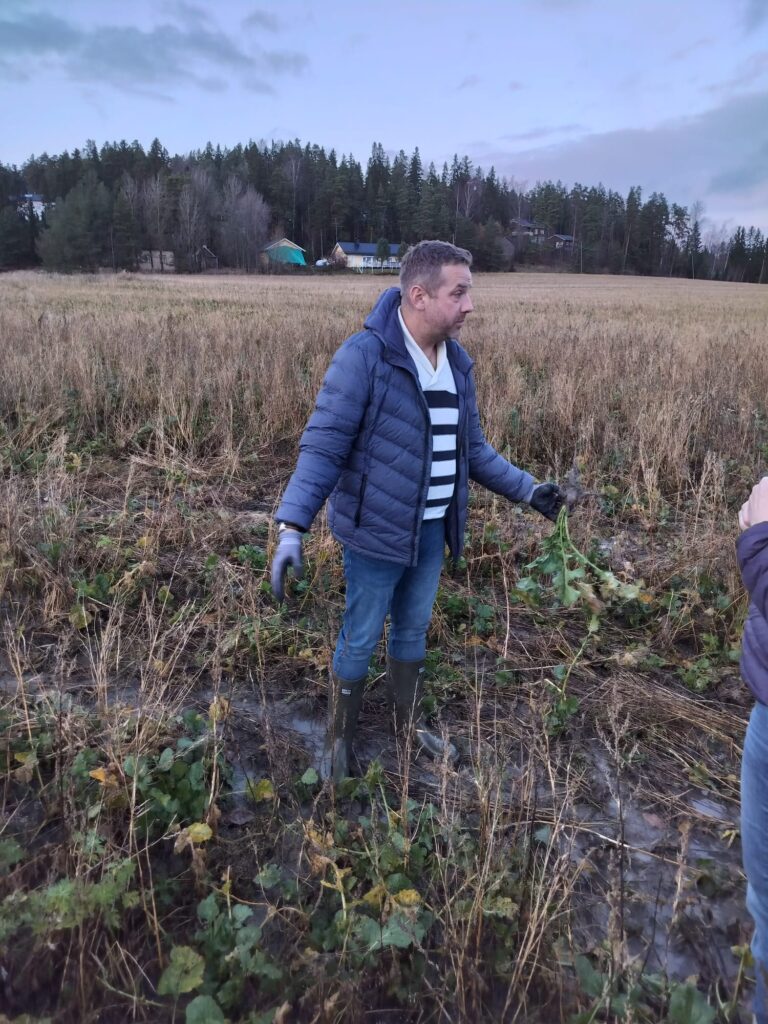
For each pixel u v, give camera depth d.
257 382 7.79
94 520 4.66
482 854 2.23
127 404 7.26
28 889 2.08
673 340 12.12
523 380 8.29
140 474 5.81
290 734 2.93
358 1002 1.84
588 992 1.84
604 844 2.47
